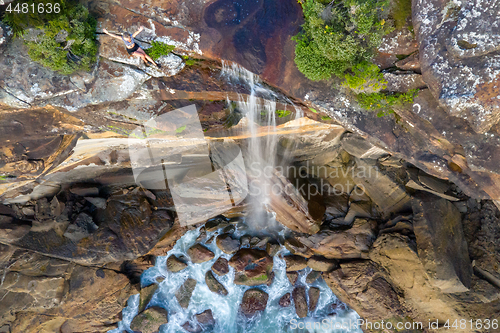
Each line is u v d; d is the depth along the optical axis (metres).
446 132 6.09
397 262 10.77
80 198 11.54
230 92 7.14
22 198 10.77
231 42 6.63
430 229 9.84
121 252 11.42
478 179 6.74
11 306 11.53
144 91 6.86
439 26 5.11
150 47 6.51
